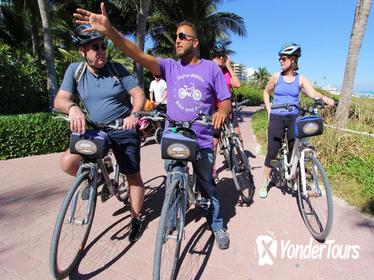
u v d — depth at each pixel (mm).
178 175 2695
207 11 20812
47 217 3840
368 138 6270
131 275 2809
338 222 3781
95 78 2990
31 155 6832
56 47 19969
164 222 2457
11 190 4719
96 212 3918
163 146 2561
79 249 2945
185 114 3020
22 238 3363
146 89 16109
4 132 6387
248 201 4258
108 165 3529
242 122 13375
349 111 7965
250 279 2799
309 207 3686
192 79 2975
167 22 20688
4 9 20516
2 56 9445
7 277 2744
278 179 4820
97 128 2920
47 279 2729
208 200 3209
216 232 3283
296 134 3576
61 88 2934
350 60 7789
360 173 5098
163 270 2758
